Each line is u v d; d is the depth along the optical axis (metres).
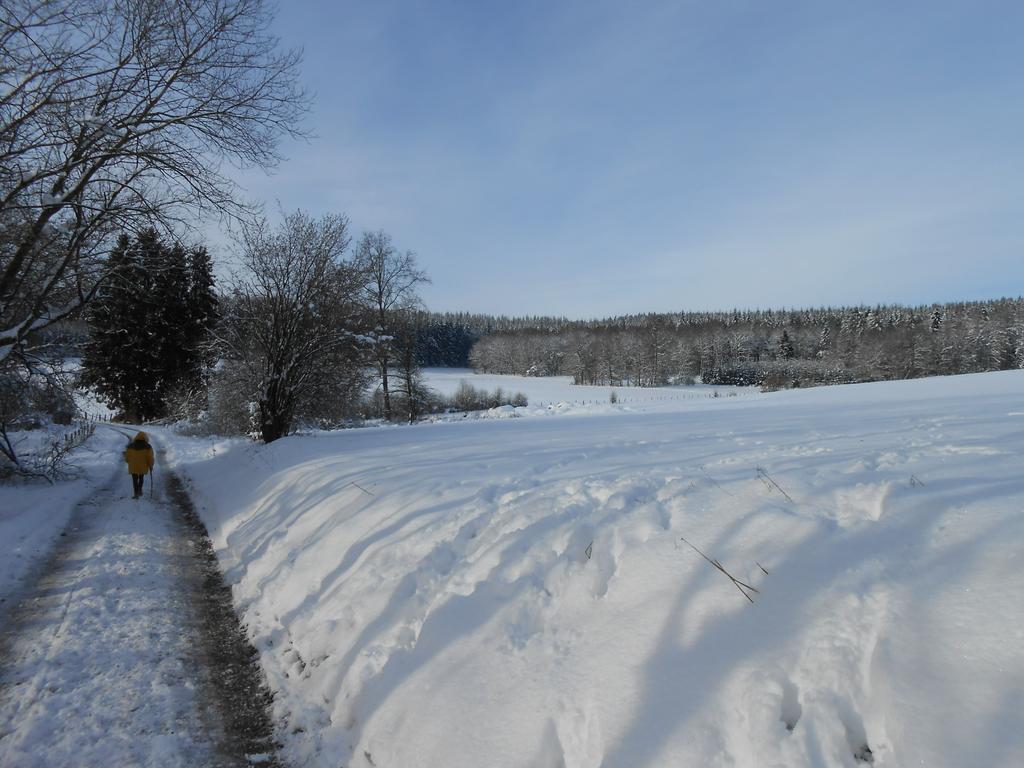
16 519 8.81
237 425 22.23
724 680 2.37
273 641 4.86
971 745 1.75
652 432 10.99
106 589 6.14
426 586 4.21
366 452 10.55
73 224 9.94
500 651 3.20
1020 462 3.89
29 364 11.88
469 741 2.78
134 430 33.00
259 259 15.46
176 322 33.94
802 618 2.47
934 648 2.10
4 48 7.59
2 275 9.50
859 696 2.10
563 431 13.20
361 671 3.72
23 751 3.36
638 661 2.64
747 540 3.10
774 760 2.03
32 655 4.57
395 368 32.59
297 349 15.98
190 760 3.34
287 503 8.25
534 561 3.75
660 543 3.38
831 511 3.28
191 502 12.28
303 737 3.53
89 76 8.35
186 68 8.91
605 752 2.36
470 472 6.79
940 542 2.68
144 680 4.23
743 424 11.53
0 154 8.19
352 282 17.05
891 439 6.10
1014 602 2.15
